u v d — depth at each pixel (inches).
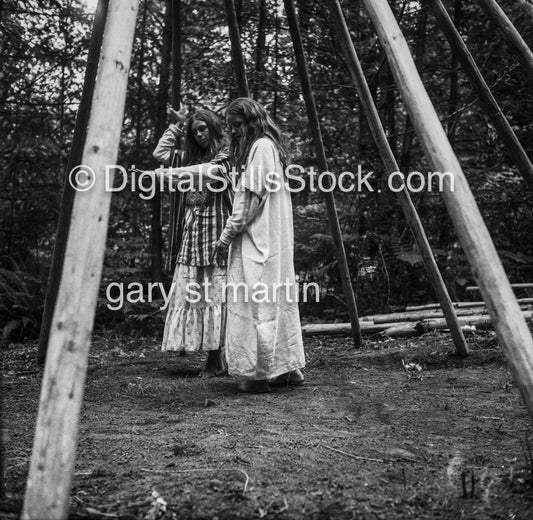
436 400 128.3
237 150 148.2
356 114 328.8
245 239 143.6
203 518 66.1
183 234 172.6
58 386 55.6
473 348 189.0
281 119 329.7
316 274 301.3
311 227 323.9
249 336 141.4
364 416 115.9
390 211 312.5
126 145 325.1
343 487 76.3
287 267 146.3
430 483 78.2
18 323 269.3
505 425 107.1
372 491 75.3
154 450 93.5
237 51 171.5
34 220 313.3
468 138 339.9
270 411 121.6
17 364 198.5
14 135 309.3
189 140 175.6
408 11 314.8
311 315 314.5
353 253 312.2
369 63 313.7
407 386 144.6
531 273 322.7
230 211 171.3
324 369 175.5
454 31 135.3
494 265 67.8
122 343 255.1
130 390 146.9
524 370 65.3
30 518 53.0
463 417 113.3
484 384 143.5
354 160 319.0
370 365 178.5
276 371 144.2
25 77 319.9
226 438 99.7
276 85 313.0
